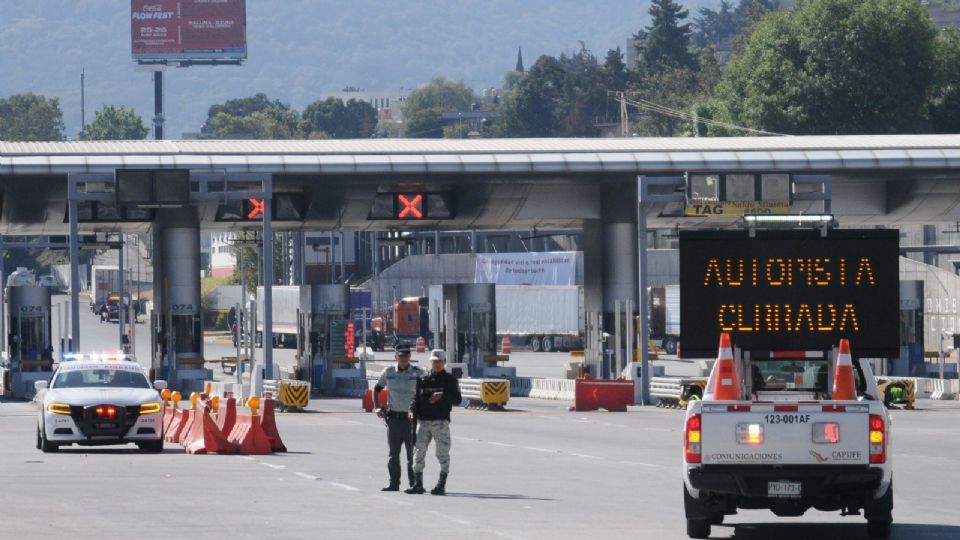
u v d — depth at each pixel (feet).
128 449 260.42
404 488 190.80
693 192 422.41
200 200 415.03
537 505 170.91
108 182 411.13
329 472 213.46
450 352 505.25
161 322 475.31
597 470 217.77
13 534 141.69
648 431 307.99
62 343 592.19
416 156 451.12
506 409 398.21
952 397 439.22
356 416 368.27
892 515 154.81
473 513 162.09
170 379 473.26
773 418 138.82
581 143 469.16
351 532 144.97
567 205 484.33
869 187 485.56
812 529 151.94
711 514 142.41
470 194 478.18
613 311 484.33
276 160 439.63
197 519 154.92
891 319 152.35
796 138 479.82
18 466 222.28
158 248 479.82
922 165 456.86
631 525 152.15
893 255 152.15
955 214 497.05
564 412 383.24
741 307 153.07
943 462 231.30
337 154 446.19
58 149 437.58
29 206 467.52
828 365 153.79
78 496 177.47
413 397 184.55
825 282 152.66
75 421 247.29
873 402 138.72
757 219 153.79
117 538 139.44
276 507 166.61
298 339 515.91
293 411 388.78
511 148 458.09
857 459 138.21
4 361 535.19
